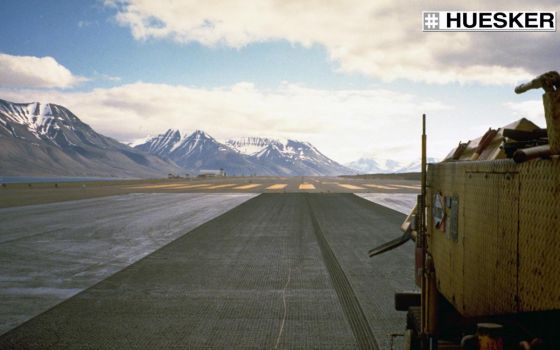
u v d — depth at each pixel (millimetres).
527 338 2416
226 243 11953
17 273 8695
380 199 27484
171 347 5055
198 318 6047
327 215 18484
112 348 5031
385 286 7664
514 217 2512
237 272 8711
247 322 5891
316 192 35844
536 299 2266
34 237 13078
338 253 10570
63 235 13438
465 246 3307
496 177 2764
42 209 21516
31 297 7105
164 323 5855
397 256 10203
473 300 3131
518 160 2391
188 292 7336
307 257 10117
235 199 28062
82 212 20094
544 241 2193
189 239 12625
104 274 8609
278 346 5082
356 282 7938
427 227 4375
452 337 3701
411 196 30219
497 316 2729
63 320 5984
